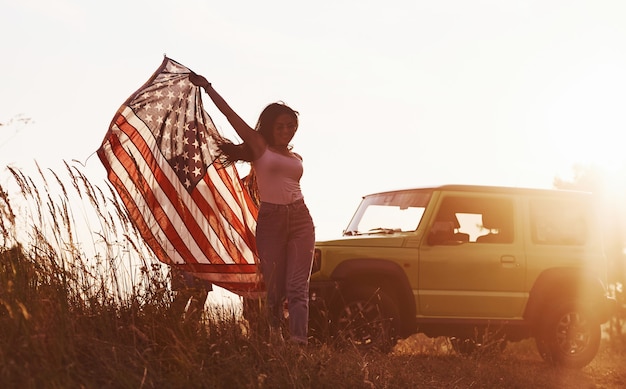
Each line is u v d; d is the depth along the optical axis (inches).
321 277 343.6
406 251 356.5
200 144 260.8
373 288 344.5
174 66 259.4
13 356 182.1
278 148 257.0
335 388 219.8
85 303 221.9
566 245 387.2
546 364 382.0
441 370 303.0
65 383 178.4
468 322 362.6
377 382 236.7
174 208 255.8
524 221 380.5
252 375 209.3
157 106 255.4
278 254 255.0
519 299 371.2
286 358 221.9
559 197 392.8
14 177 222.1
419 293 356.8
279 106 255.4
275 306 254.1
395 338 343.3
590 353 385.1
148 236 250.2
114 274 227.3
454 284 362.0
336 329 334.6
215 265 261.0
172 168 256.5
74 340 198.1
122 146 249.9
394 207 382.0
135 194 249.4
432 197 369.1
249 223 270.7
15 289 205.9
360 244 351.6
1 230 221.9
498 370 318.0
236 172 269.1
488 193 378.3
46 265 220.8
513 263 372.2
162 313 225.6
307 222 257.6
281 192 253.4
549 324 377.1
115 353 195.6
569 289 384.5
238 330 232.4
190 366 202.4
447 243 358.9
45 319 196.9
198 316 231.1
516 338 375.2
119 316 222.8
